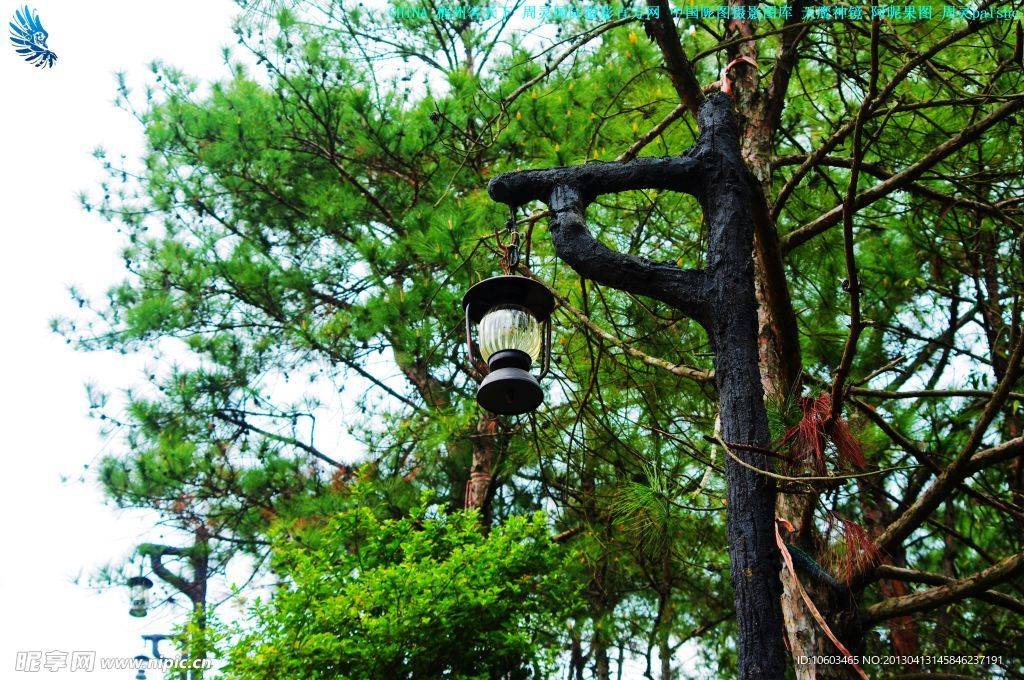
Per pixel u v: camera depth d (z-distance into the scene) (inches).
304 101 382.3
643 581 352.5
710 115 118.1
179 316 394.0
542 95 287.3
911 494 264.8
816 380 207.3
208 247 415.5
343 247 417.1
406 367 390.3
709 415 257.3
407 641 258.2
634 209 249.6
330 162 416.8
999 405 160.6
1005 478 292.8
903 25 225.8
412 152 382.9
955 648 294.0
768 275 176.2
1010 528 300.0
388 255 343.9
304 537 307.1
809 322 270.7
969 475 168.2
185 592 367.9
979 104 184.9
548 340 126.3
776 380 196.2
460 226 291.4
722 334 106.4
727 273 108.5
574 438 231.8
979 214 223.6
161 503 372.8
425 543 287.1
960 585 173.8
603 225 250.5
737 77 216.1
